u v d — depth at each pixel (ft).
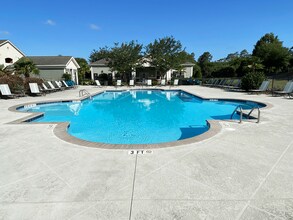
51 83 65.62
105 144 15.56
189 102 48.98
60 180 10.43
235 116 31.86
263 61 142.41
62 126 20.92
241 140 16.28
